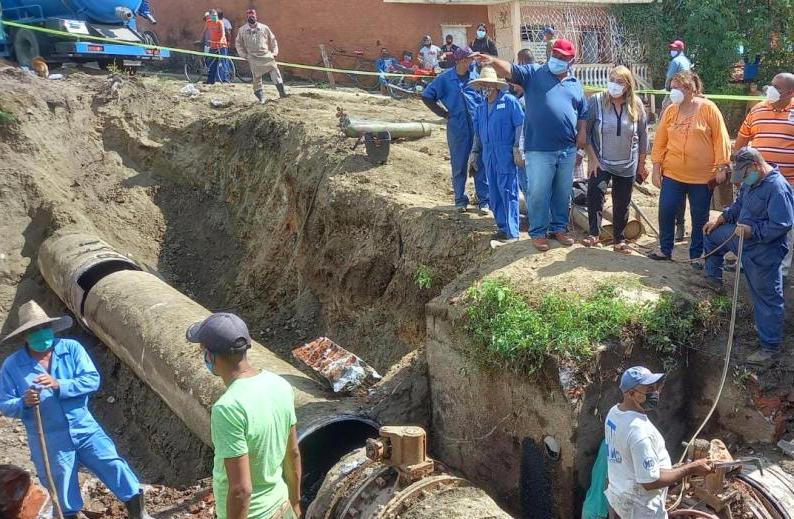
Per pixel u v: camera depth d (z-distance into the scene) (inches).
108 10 672.4
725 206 345.4
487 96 317.4
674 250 310.0
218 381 313.9
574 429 235.9
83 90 621.3
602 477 228.5
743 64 805.2
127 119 604.4
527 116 292.5
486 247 322.3
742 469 223.1
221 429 160.2
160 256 544.7
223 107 614.9
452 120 360.5
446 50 786.8
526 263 289.7
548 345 240.1
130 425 398.0
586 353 237.5
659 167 288.8
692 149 277.7
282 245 490.3
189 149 590.2
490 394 265.9
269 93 668.7
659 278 274.7
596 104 296.2
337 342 415.2
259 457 165.6
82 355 255.3
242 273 514.6
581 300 257.6
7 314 488.7
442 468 240.2
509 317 255.3
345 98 641.0
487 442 272.1
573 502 241.3
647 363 248.5
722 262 268.4
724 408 248.8
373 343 389.4
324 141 482.3
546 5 789.2
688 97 278.7
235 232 541.6
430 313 288.2
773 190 231.9
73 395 247.8
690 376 257.0
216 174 570.6
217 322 167.8
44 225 519.2
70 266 443.2
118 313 386.6
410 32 861.8
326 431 296.0
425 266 352.2
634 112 292.5
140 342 361.7
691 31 775.7
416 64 862.5
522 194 359.3
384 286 392.2
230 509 161.3
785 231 231.3
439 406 293.4
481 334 260.4
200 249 548.4
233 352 167.2
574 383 235.5
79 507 256.5
